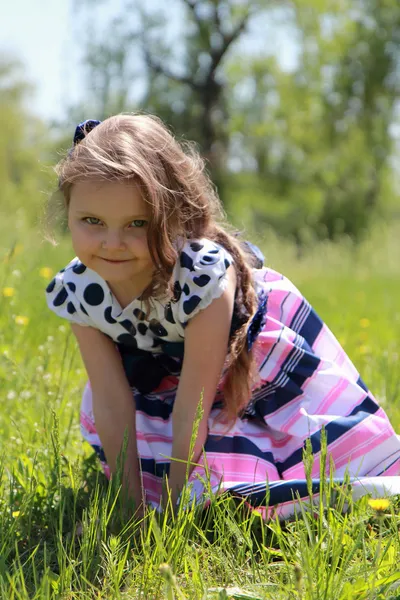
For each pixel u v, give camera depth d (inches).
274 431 81.6
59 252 212.8
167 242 68.8
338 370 83.4
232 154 847.7
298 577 50.6
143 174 66.1
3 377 110.4
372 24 807.7
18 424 94.7
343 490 67.7
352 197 906.7
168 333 77.7
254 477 73.9
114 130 69.3
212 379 74.7
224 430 78.3
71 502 73.4
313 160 860.0
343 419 79.5
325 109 823.1
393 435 80.4
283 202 888.9
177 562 59.2
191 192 72.9
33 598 54.0
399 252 432.1
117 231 67.3
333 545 57.3
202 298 72.0
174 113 818.2
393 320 194.9
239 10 797.2
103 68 737.0
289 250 414.9
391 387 107.6
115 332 78.7
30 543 66.9
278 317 85.4
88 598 55.7
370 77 799.7
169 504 68.4
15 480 76.2
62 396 98.3
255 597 55.4
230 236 79.4
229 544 63.1
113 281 71.1
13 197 546.9
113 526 67.1
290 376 82.3
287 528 66.6
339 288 285.7
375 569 55.8
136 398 85.4
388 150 836.0
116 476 66.6
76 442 92.7
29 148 1131.3
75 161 68.2
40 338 134.6
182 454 74.5
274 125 834.2
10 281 159.5
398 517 65.5
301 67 820.0
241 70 821.2
